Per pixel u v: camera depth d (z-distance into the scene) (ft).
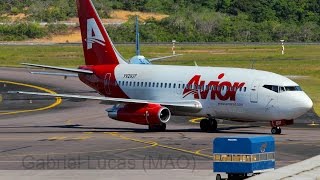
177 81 431.43
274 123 400.88
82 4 481.46
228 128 437.17
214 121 423.64
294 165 239.71
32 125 458.09
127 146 349.41
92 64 479.82
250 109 402.31
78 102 589.73
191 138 381.60
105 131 421.59
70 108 555.28
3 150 337.31
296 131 418.51
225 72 417.28
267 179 211.20
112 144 357.61
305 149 335.47
